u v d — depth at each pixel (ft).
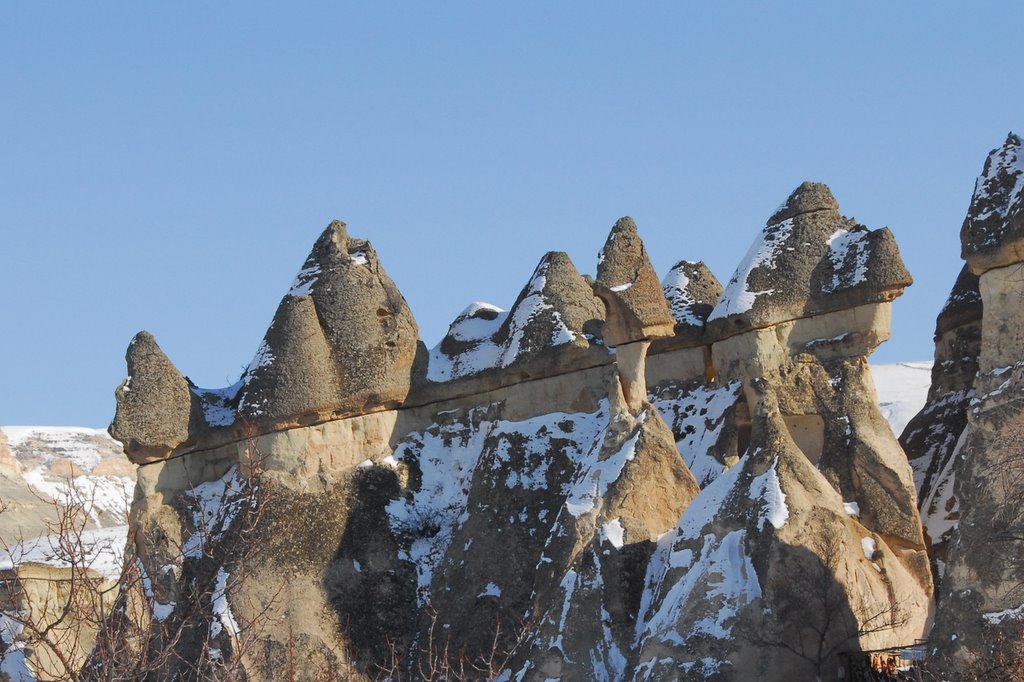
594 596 300.61
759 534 278.46
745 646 272.31
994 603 250.78
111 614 213.05
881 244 333.01
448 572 339.57
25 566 360.48
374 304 360.48
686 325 348.59
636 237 331.36
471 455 357.61
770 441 289.33
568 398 350.23
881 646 284.82
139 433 358.64
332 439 353.72
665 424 319.88
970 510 258.98
